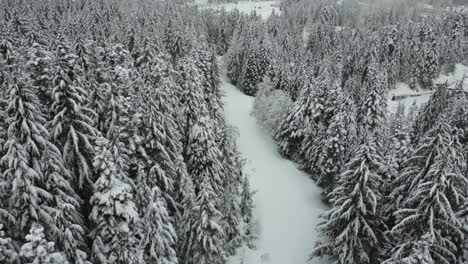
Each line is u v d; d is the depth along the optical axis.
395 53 83.44
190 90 32.28
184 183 25.86
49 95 21.80
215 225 22.02
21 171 16.12
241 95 73.69
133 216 17.78
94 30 65.06
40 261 12.88
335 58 79.19
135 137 22.48
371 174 22.53
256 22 121.06
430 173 19.55
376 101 45.12
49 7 84.44
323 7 138.50
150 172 22.73
